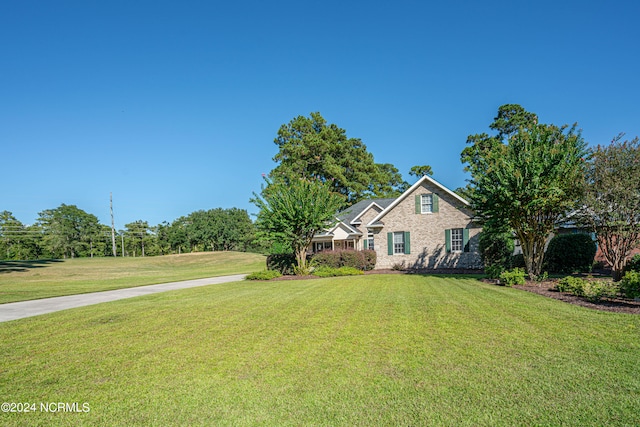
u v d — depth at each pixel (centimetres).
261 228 2083
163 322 851
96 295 1441
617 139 1142
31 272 3077
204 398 444
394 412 395
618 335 626
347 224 3038
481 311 849
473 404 405
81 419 403
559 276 1480
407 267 2373
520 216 1364
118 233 7300
